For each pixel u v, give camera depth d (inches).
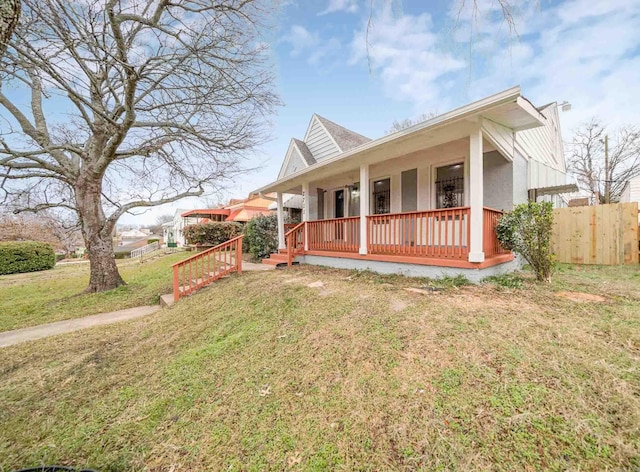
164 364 118.9
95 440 78.1
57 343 154.6
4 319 207.0
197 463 67.4
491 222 197.8
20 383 111.9
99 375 115.6
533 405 67.7
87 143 290.5
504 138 203.3
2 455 74.8
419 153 256.4
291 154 503.8
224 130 295.7
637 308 121.4
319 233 315.9
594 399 67.6
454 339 100.3
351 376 89.5
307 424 74.0
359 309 139.9
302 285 202.7
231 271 289.1
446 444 61.6
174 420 83.1
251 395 89.0
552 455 56.3
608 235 251.0
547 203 174.7
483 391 74.4
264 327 138.8
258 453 67.7
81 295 273.0
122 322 190.2
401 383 82.4
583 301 133.8
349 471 60.1
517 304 131.8
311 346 111.8
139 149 280.8
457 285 175.2
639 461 53.4
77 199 283.0
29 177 260.4
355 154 230.7
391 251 231.6
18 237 757.3
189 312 190.4
